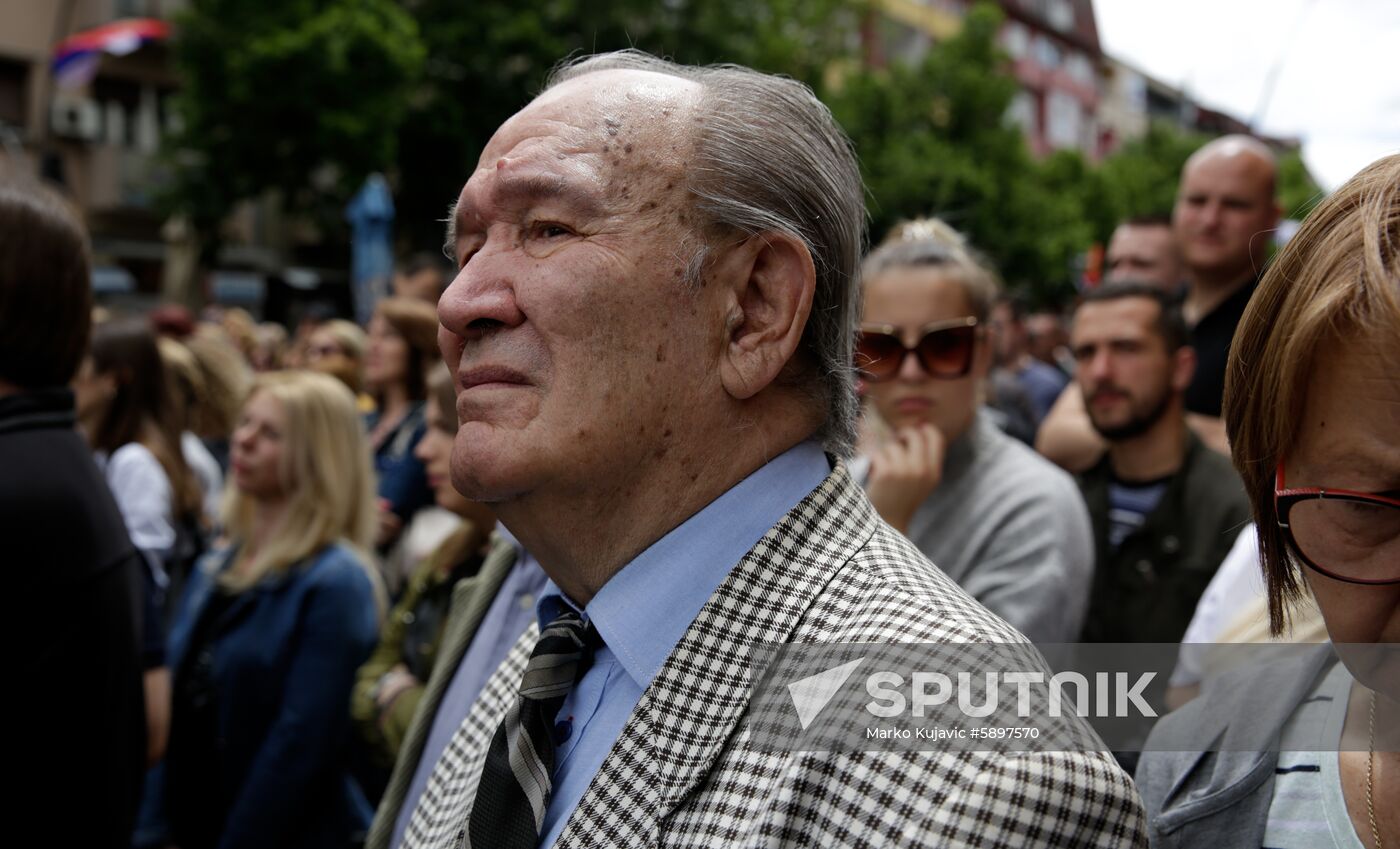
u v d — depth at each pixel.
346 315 11.26
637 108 1.07
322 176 19.34
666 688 0.99
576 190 1.04
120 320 3.64
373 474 2.91
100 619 1.65
